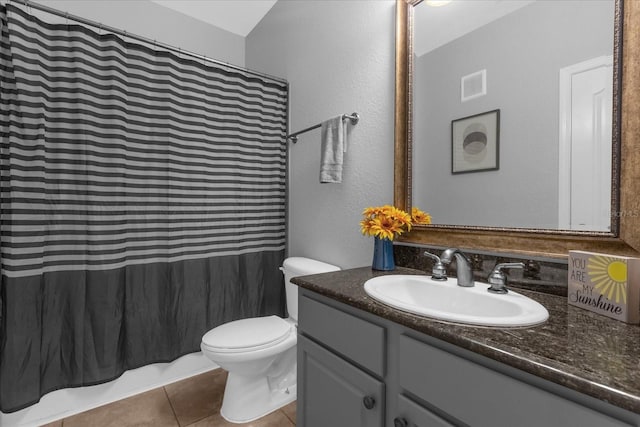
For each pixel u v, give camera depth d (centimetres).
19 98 135
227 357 135
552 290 93
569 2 90
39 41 141
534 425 53
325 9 181
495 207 107
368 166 154
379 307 82
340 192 170
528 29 99
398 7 136
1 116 135
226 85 193
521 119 100
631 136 79
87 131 150
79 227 151
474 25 112
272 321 165
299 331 116
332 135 162
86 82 150
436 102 124
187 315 182
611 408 46
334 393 98
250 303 203
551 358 54
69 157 148
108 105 157
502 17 105
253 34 252
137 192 167
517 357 55
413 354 74
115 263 158
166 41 223
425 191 128
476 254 111
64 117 147
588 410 48
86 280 152
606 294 75
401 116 136
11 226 135
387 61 145
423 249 128
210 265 190
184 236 181
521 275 100
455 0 118
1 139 135
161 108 173
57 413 149
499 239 105
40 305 142
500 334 64
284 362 172
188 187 181
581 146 88
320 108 184
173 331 178
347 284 107
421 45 129
